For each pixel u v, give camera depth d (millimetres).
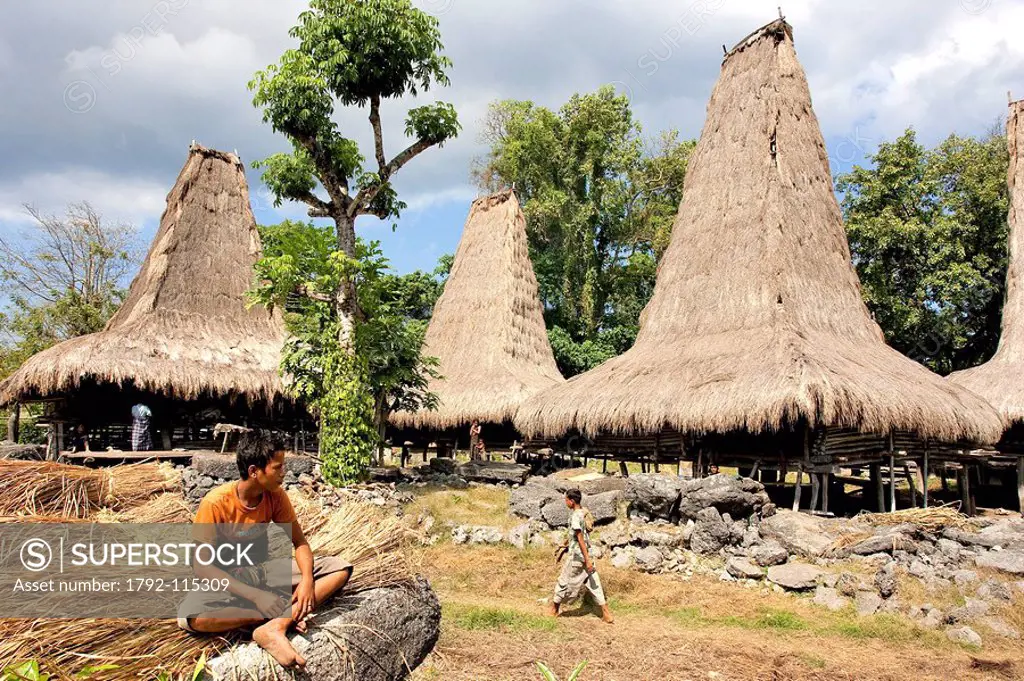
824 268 15320
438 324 26500
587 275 34500
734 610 8297
